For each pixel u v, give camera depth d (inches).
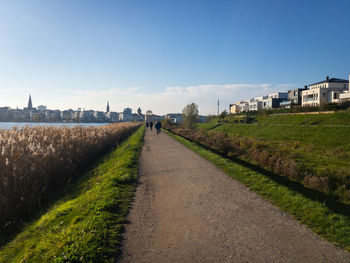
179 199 217.3
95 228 153.9
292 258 121.6
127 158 429.7
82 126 670.5
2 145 313.1
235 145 698.2
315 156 607.2
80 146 451.5
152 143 745.6
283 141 1110.4
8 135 390.3
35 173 274.8
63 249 132.5
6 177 239.6
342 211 222.4
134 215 180.9
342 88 2187.5
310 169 429.7
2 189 231.5
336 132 1050.1
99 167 416.5
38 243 150.3
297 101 2733.8
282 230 153.6
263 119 1955.0
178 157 462.0
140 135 1064.8
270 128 1502.2
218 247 133.6
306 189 316.5
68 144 423.5
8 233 200.8
